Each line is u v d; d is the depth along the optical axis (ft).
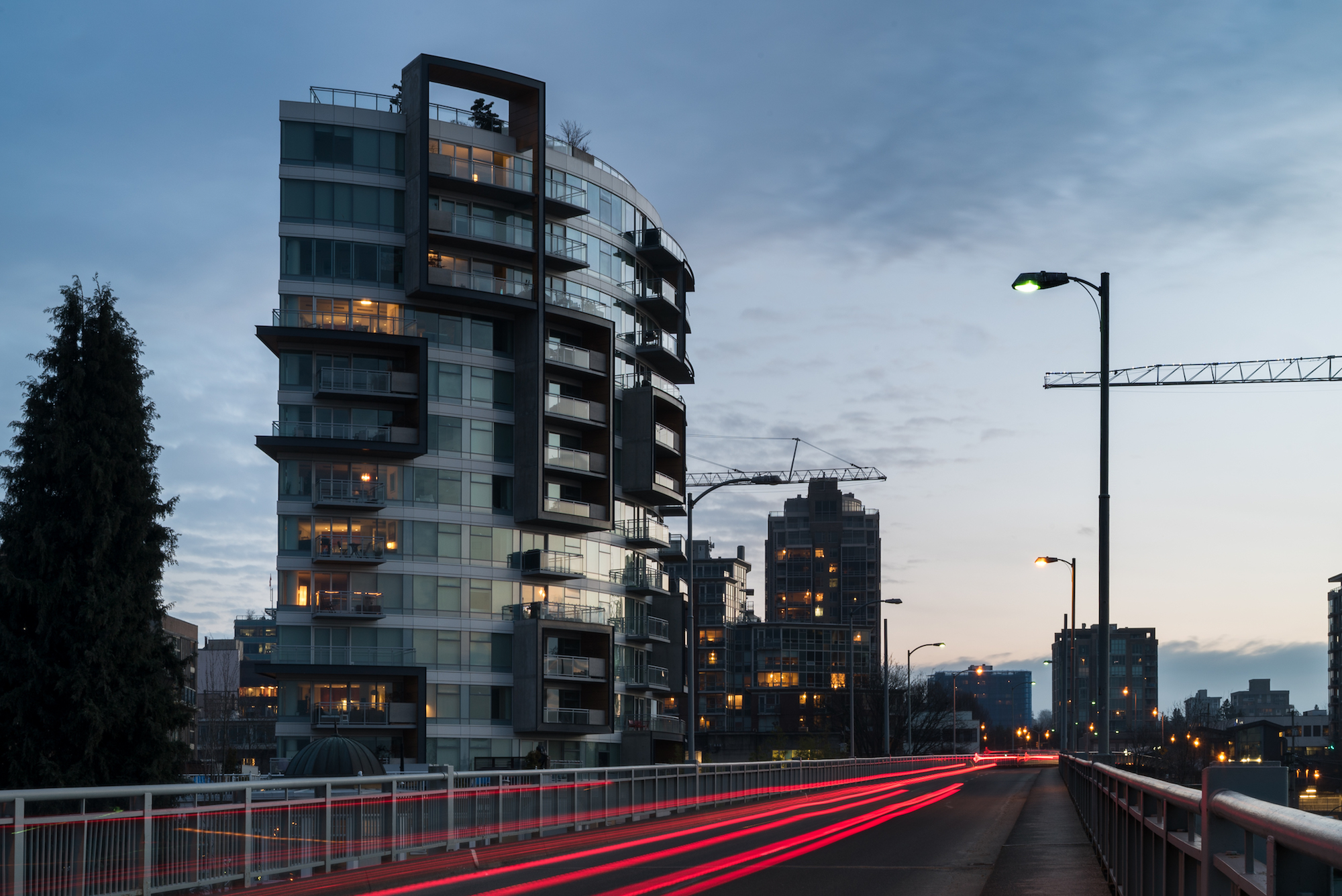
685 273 291.99
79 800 40.63
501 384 239.50
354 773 133.49
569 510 239.50
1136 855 31.76
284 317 226.17
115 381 140.97
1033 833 74.02
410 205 231.09
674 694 279.69
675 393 290.35
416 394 228.22
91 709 129.49
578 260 249.75
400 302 231.09
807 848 68.69
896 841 73.20
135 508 140.87
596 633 241.96
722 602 520.01
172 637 143.84
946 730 496.64
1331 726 513.86
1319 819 10.82
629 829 90.43
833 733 464.65
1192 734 497.05
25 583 131.34
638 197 274.98
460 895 49.19
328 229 228.84
